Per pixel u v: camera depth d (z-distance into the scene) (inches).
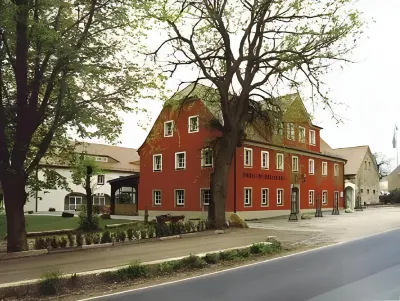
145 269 434.3
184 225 830.5
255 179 1380.4
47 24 557.9
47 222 1218.6
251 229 951.0
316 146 1780.3
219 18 909.8
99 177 2169.0
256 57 951.6
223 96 961.5
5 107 609.0
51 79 614.5
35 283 364.8
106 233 674.8
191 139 1412.4
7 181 591.2
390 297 315.0
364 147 2551.7
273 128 1069.1
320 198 1761.8
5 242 791.1
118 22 636.7
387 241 698.2
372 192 2564.0
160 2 789.2
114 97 672.4
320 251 595.2
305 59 888.9
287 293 333.4
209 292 347.3
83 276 391.9
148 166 1557.6
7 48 586.9
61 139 759.7
